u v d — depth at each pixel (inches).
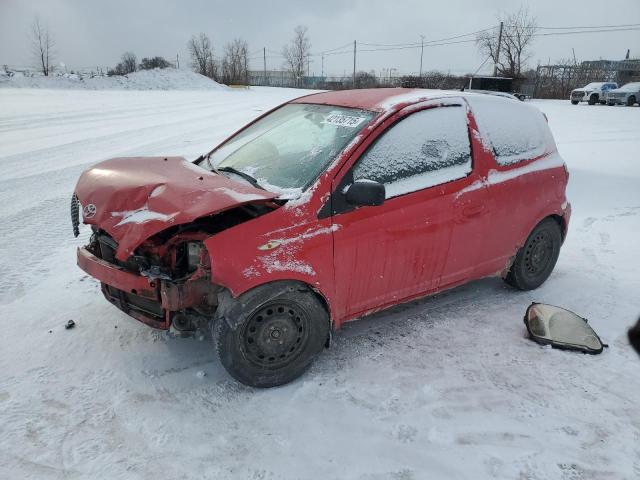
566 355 137.7
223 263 107.3
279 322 117.6
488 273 159.8
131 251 105.7
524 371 130.3
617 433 109.3
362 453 102.1
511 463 100.6
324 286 120.5
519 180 155.6
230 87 2234.3
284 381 121.7
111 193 119.0
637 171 358.9
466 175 142.8
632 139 537.6
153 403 114.8
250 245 110.2
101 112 750.5
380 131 129.0
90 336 140.3
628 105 1158.3
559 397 120.6
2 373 123.3
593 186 321.7
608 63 1993.1
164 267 118.0
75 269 184.9
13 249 202.2
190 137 504.4
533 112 173.6
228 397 117.6
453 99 147.7
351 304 129.2
